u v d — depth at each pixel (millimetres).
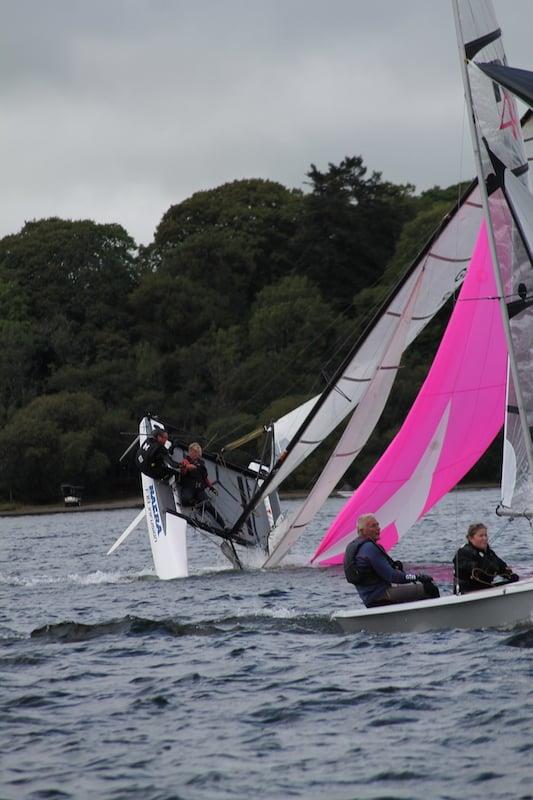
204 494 103625
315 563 97312
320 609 72125
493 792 34531
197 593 84688
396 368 91125
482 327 85375
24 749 41062
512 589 55969
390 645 55938
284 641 59250
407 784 35625
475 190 89750
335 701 45625
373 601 59969
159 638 61844
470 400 86375
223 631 63344
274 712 44562
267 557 104812
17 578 107562
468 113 59031
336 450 92688
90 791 36312
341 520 92562
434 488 88375
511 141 59406
